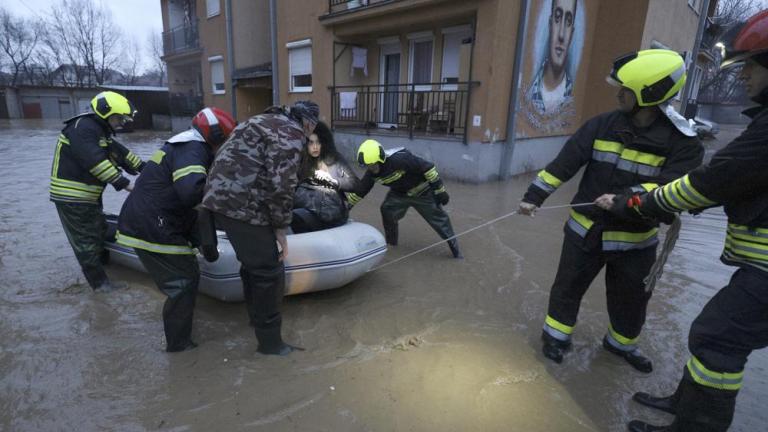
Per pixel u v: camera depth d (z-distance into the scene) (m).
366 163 4.02
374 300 3.71
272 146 2.41
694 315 3.60
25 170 9.70
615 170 2.46
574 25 10.66
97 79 47.19
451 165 9.38
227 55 17.00
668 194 1.98
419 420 2.30
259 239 2.52
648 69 2.18
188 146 2.60
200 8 18.20
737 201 1.81
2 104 33.62
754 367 2.89
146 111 26.84
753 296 1.76
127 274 4.14
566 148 2.63
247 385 2.55
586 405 2.47
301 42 12.56
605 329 3.32
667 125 2.33
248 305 3.18
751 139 1.64
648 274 2.54
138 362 2.75
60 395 2.43
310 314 3.44
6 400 2.38
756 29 1.67
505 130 9.42
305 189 3.93
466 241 5.39
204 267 3.28
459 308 3.61
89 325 3.19
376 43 11.91
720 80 34.75
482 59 8.68
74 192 3.47
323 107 12.29
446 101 10.35
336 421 2.28
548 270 4.48
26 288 3.77
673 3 12.37
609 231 2.51
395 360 2.83
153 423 2.23
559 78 10.76
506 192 8.30
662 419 2.37
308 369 2.71
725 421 1.93
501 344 3.07
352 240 3.63
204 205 2.43
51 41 45.00
